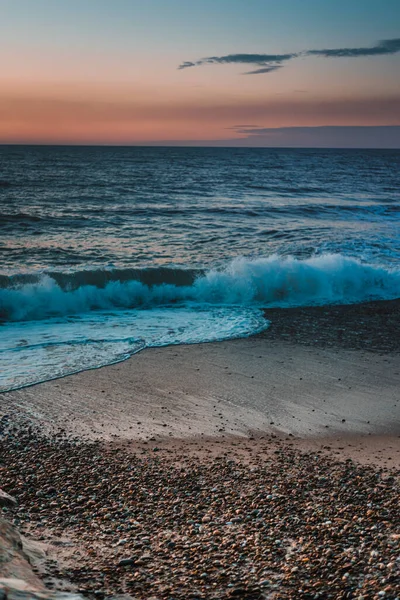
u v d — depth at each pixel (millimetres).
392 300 16859
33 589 3057
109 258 18969
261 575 4109
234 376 10117
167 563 4277
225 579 4051
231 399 9047
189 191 42406
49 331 12648
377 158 139000
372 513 5262
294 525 5004
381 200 40219
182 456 6902
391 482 6137
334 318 14656
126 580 3982
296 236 24359
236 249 21250
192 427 7926
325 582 3992
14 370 9953
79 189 41406
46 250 19906
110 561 4262
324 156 146875
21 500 5512
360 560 4301
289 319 14422
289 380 9984
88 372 10031
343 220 29641
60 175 55844
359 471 6477
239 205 34312
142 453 6969
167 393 9219
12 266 17266
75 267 17375
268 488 5934
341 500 5609
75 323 13461
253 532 4859
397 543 4594
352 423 8211
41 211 29156
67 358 10734
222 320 14078
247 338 12531
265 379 10008
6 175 53188
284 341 12422
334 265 17984
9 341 11742
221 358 11117
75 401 8719
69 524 4996
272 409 8672
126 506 5445
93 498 5625
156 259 19078
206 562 4301
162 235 23625
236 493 5793
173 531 4887
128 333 12641
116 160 99625
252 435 7707
